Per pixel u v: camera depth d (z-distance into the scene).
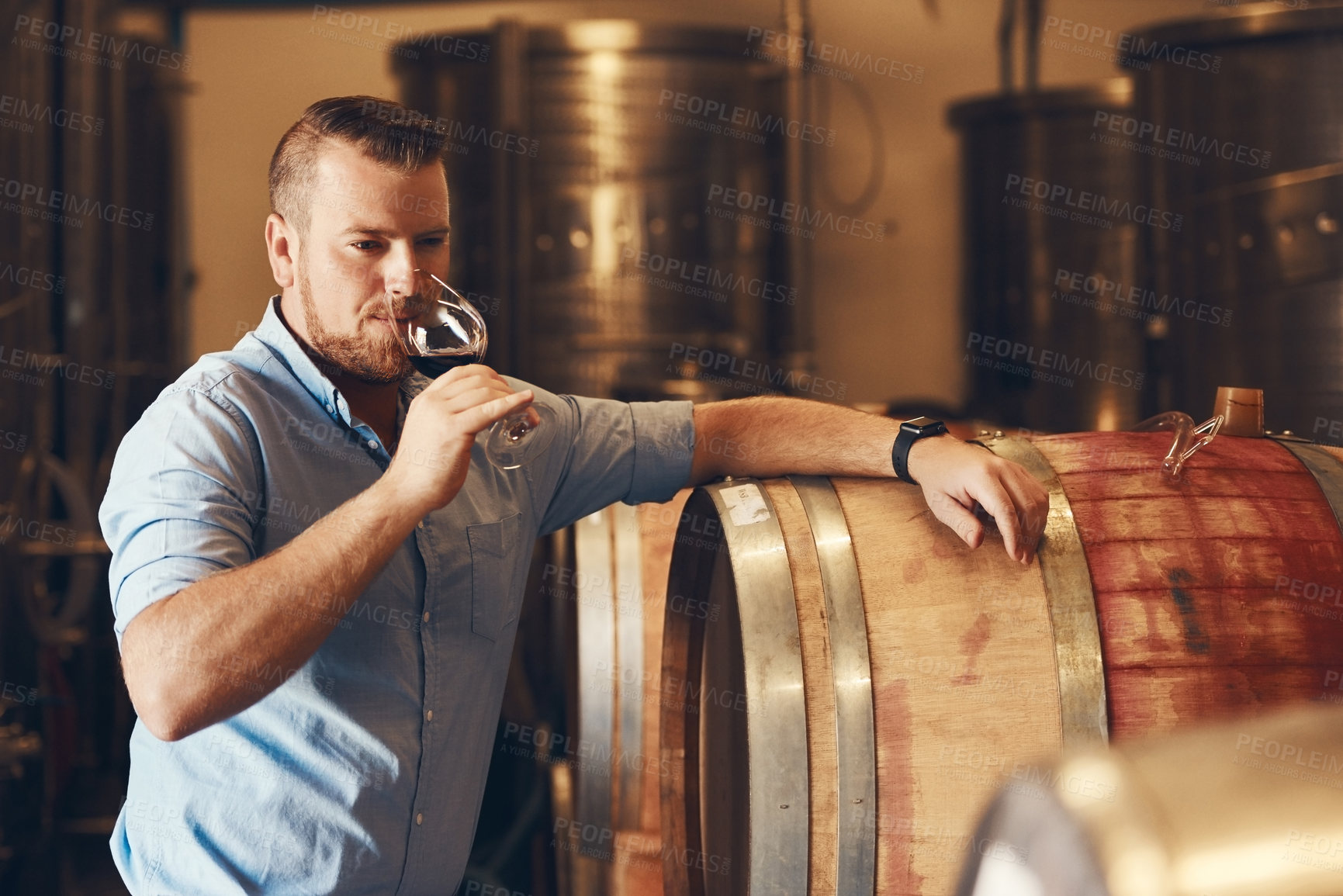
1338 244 4.20
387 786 1.44
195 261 6.25
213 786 1.41
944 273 6.73
